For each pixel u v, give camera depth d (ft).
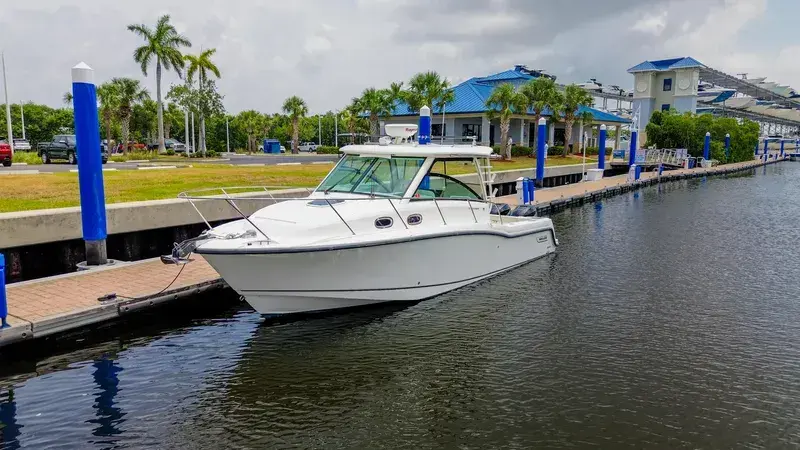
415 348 23.85
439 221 30.04
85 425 17.53
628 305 29.99
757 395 19.72
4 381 20.34
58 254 31.91
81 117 28.99
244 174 67.31
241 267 23.25
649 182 112.06
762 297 31.63
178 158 135.95
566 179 110.83
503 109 129.90
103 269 30.07
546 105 143.84
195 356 22.68
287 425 17.74
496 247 33.88
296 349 23.54
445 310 28.66
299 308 25.96
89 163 29.50
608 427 17.57
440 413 18.51
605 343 24.52
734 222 61.41
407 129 31.58
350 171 30.89
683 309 29.32
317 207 27.53
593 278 35.50
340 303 26.78
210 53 166.50
